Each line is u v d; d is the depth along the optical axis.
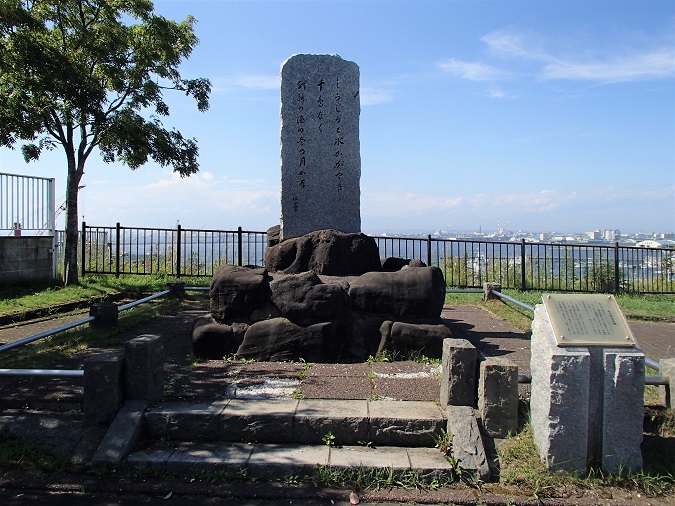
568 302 3.89
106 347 6.18
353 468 3.66
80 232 13.20
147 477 3.68
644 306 10.63
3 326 7.63
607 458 3.61
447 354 4.21
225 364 5.46
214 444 4.02
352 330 5.86
